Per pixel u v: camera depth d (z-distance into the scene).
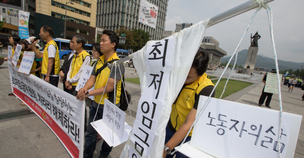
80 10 31.38
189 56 0.78
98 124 1.46
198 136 0.83
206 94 0.94
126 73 11.38
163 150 0.92
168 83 0.85
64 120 1.81
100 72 1.68
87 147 1.68
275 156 0.62
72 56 2.72
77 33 29.94
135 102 4.25
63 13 29.06
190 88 1.03
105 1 46.25
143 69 1.05
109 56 1.71
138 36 29.14
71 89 2.51
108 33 1.62
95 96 1.75
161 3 56.00
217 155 0.76
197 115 0.82
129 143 1.08
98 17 48.94
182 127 0.91
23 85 2.99
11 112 2.85
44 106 2.32
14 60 3.17
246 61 23.53
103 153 1.78
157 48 0.93
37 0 26.11
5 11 25.09
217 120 0.77
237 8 0.64
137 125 1.02
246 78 19.70
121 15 42.47
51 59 2.60
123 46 28.30
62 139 1.92
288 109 5.29
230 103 0.75
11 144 1.98
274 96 7.99
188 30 0.79
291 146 0.59
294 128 0.58
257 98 6.61
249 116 0.69
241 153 0.70
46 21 22.67
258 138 0.66
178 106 1.10
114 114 1.30
